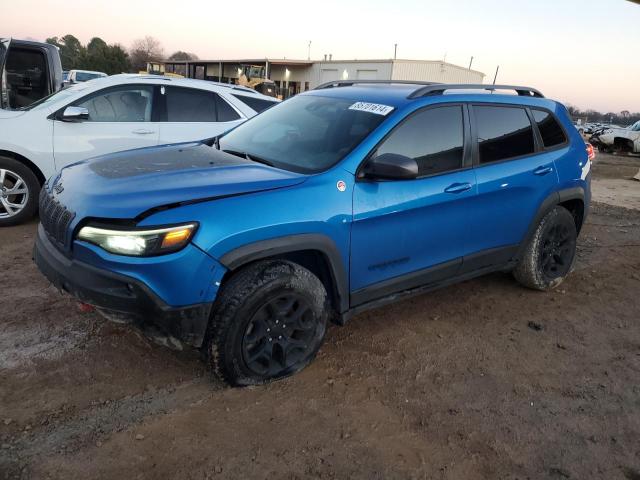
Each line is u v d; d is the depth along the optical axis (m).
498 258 4.32
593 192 11.54
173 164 3.29
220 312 2.82
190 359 3.34
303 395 3.06
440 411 3.03
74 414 2.75
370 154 3.31
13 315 3.71
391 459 2.62
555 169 4.54
